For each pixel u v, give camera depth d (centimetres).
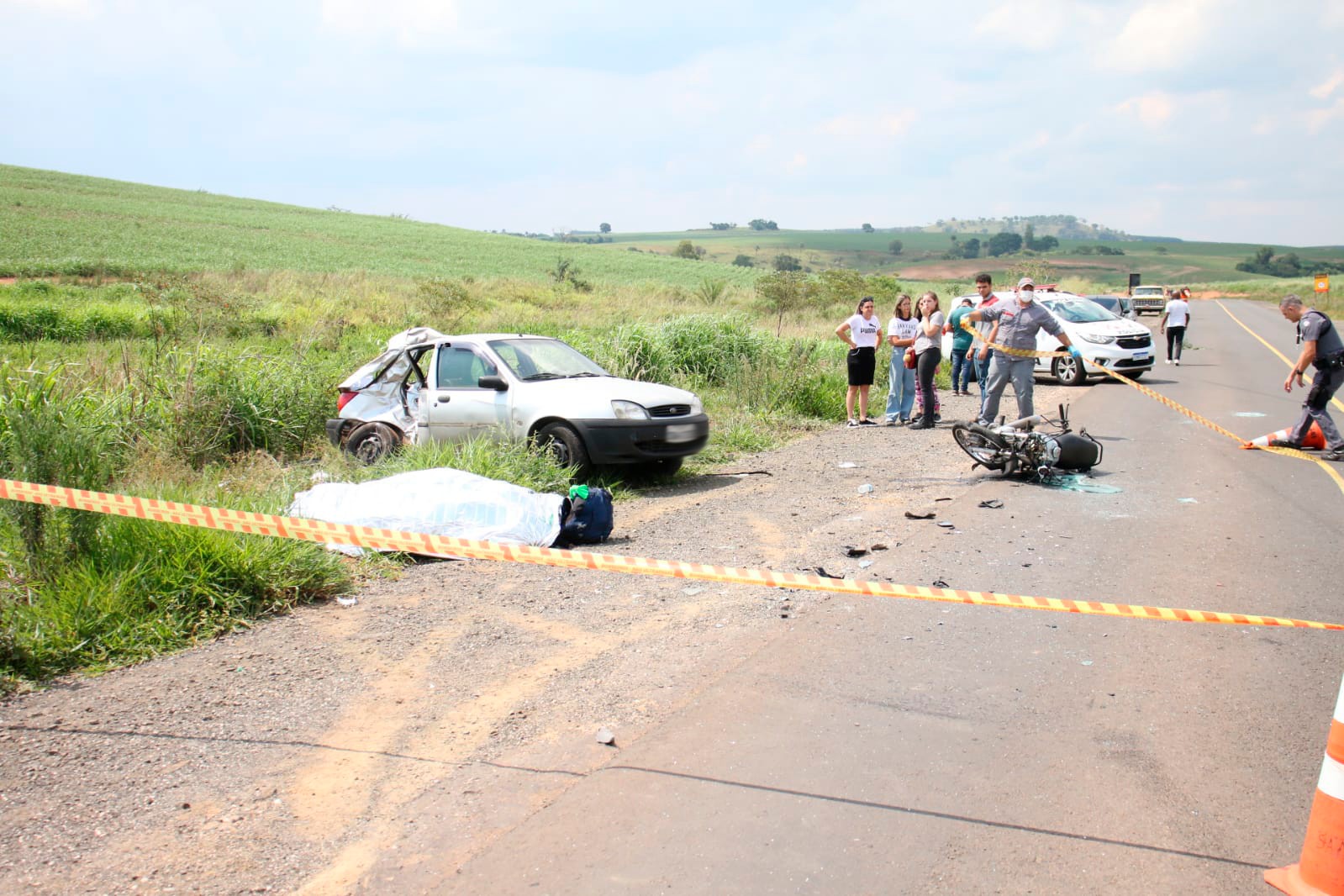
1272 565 624
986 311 1047
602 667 463
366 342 1769
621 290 4484
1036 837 314
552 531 685
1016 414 1408
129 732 397
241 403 1040
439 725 403
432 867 301
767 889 285
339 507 682
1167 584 583
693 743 381
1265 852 306
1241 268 17538
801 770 358
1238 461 995
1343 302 4909
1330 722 399
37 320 2105
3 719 407
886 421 1356
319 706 422
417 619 536
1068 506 805
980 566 627
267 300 2708
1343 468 951
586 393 910
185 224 7419
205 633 506
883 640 494
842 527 745
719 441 1170
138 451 855
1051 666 460
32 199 7675
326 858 307
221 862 305
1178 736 386
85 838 318
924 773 356
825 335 2495
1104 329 1786
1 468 547
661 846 309
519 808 335
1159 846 309
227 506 644
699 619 530
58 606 479
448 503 680
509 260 7725
